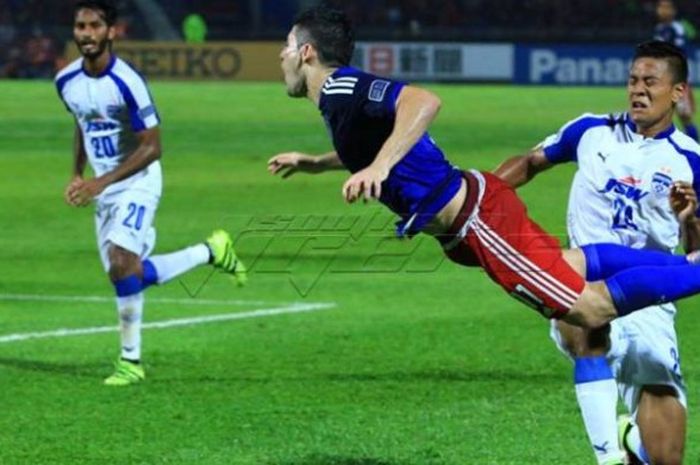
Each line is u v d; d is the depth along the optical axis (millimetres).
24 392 17688
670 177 12727
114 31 18891
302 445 15016
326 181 42531
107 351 20562
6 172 44438
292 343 21141
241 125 59344
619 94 80312
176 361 19734
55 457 14586
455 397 17391
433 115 11742
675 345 12672
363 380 18422
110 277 18578
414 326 22594
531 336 21625
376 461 14352
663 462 12656
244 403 17078
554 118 63594
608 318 12000
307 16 12445
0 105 67000
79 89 18969
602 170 12938
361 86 12031
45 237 33156
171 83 83750
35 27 86750
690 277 11891
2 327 22562
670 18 50156
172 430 15727
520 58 89688
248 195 39469
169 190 40406
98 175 19281
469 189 12195
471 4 93938
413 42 90250
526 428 15758
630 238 12930
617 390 12906
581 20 93312
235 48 86125
